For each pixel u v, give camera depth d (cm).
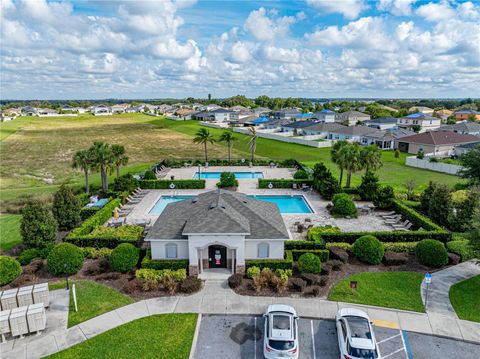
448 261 2627
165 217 2811
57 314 2059
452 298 2206
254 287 2320
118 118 19650
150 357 1714
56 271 2409
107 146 4541
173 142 10162
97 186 5047
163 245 2548
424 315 2048
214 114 16088
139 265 2594
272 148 8325
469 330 1928
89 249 2762
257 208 2898
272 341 1691
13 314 1859
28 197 4556
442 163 5822
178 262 2497
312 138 9181
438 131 7481
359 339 1686
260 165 6444
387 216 3638
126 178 4553
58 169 6719
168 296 2236
